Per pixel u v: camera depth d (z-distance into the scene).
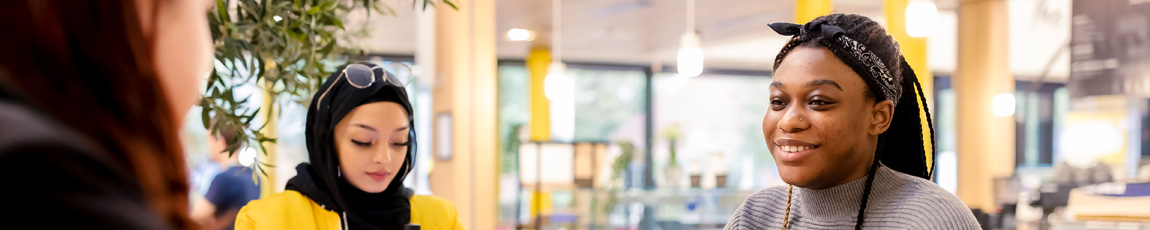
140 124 0.41
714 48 10.07
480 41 5.79
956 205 1.09
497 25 8.37
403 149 1.70
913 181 1.15
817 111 1.10
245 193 3.29
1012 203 6.29
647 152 11.40
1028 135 11.92
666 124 11.55
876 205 1.14
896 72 1.14
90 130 0.39
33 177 0.33
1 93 0.36
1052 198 5.29
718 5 7.14
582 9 7.41
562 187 5.78
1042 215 5.35
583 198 5.67
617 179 6.15
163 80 0.46
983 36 6.83
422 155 8.77
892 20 5.80
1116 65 5.20
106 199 0.36
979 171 6.84
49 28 0.38
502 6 7.28
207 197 3.26
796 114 1.11
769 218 1.33
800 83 1.11
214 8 1.33
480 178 5.73
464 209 5.64
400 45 9.17
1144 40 5.09
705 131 11.65
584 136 11.37
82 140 0.37
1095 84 5.31
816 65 1.10
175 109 0.47
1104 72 5.26
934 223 1.07
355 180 1.66
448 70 5.74
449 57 5.74
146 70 0.42
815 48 1.12
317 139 1.67
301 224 1.64
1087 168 5.39
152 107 0.42
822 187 1.18
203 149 4.11
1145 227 3.69
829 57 1.10
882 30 1.13
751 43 9.60
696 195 5.80
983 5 6.83
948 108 11.59
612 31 8.73
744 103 11.77
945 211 1.08
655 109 11.52
